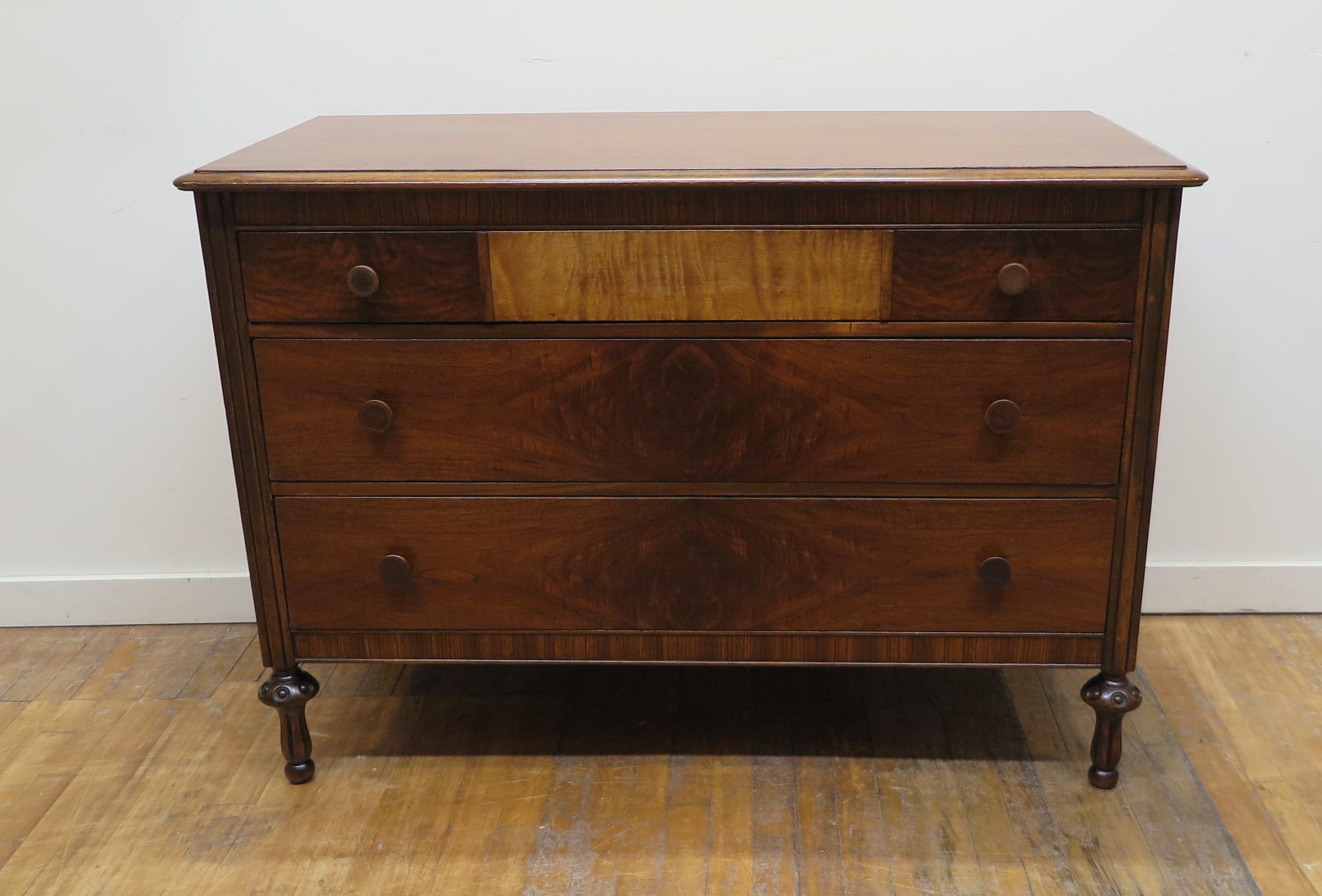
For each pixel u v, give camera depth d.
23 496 2.37
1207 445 2.29
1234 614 2.39
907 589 1.76
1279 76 2.06
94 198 2.18
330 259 1.61
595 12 2.11
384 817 1.86
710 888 1.70
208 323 2.26
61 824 1.85
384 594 1.80
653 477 1.71
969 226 1.56
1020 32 2.09
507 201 1.57
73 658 2.32
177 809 1.88
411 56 2.13
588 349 1.64
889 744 2.00
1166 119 2.11
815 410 1.66
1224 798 1.86
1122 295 1.58
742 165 1.57
